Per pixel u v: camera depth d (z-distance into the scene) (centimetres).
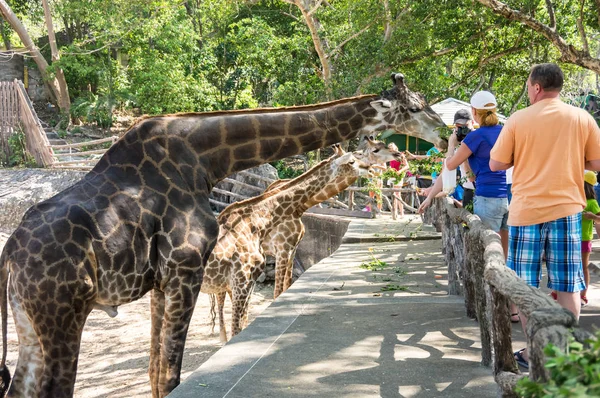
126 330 1111
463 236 608
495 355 358
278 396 397
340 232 1548
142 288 486
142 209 481
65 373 443
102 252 456
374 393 400
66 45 3209
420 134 575
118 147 503
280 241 878
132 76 2977
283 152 548
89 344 1026
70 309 440
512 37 2342
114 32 2584
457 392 398
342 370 444
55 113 3152
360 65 2356
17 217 1956
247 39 2644
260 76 3055
